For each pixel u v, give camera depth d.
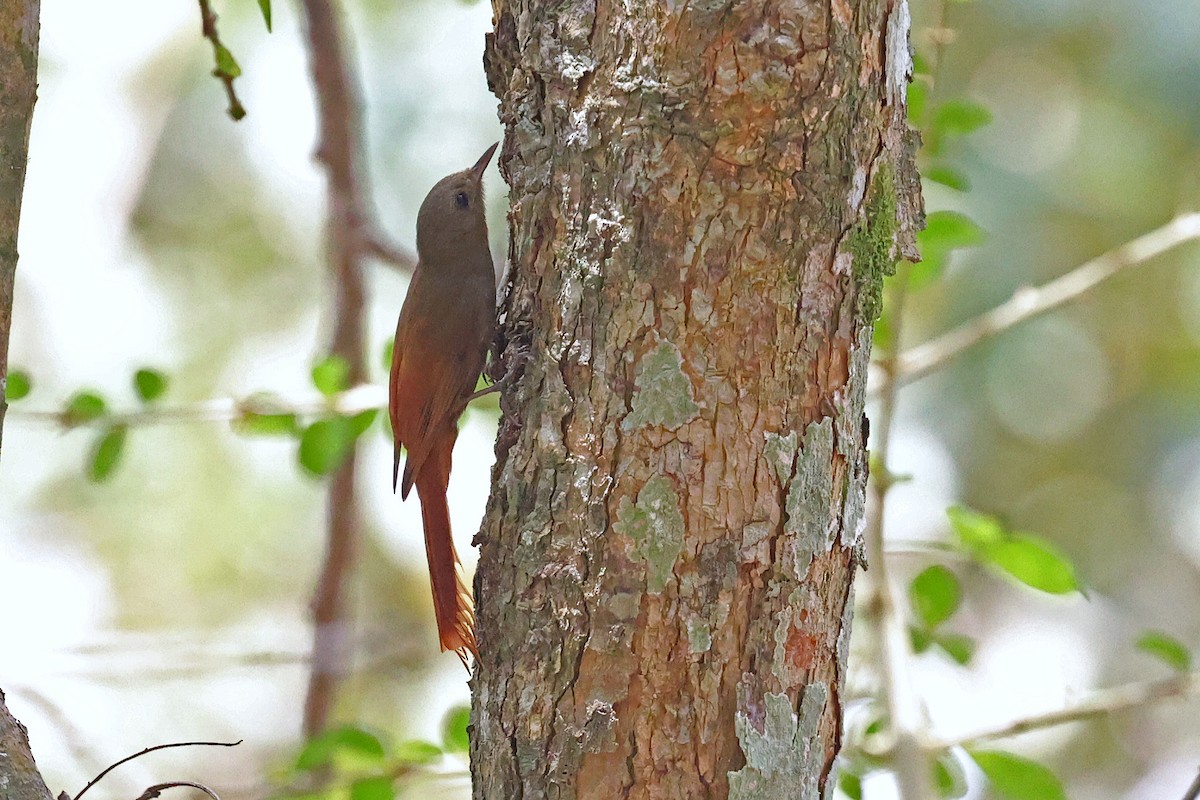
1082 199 14.17
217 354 15.80
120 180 15.85
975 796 9.07
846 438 5.15
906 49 5.41
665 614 4.93
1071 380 14.74
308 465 8.66
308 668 12.66
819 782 5.11
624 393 5.04
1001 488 14.52
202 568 15.89
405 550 15.80
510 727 5.14
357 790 7.98
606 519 5.01
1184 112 13.95
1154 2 14.01
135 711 14.82
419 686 14.93
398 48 14.77
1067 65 14.38
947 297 14.12
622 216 5.09
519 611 5.17
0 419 5.32
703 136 4.98
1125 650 14.63
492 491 5.45
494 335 6.29
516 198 5.72
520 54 5.62
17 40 5.30
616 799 4.91
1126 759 14.52
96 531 15.85
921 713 7.80
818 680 5.09
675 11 5.00
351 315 11.19
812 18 4.96
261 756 14.78
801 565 5.00
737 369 4.98
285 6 15.31
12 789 4.60
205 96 15.91
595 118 5.20
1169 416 14.91
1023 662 14.62
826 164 5.02
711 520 4.94
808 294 5.04
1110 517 14.82
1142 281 14.72
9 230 5.29
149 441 15.67
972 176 13.88
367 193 11.55
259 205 16.44
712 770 4.88
